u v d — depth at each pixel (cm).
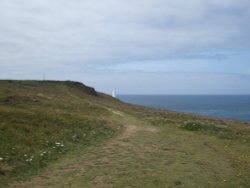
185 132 2984
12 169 1580
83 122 3053
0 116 2658
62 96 6234
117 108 5562
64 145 2180
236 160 1930
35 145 2055
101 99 7781
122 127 3222
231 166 1794
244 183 1509
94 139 2502
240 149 2283
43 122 2730
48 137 2295
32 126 2506
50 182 1464
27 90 6231
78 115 3569
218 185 1467
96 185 1432
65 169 1672
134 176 1567
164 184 1461
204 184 1474
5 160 1670
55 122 2845
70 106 4750
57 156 1928
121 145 2316
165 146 2303
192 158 1953
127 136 2717
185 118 4722
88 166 1734
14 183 1431
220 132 2983
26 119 2723
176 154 2052
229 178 1574
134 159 1902
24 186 1403
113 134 2780
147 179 1526
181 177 1564
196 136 2773
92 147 2227
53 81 8556
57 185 1424
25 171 1598
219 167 1767
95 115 4094
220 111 17638
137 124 3512
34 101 4769
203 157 1992
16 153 1817
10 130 2241
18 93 5466
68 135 2456
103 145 2303
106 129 2958
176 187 1427
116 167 1720
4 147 1861
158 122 3650
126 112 4891
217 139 2658
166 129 3153
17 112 2941
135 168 1706
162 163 1817
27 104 4438
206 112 16662
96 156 1964
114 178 1534
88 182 1471
